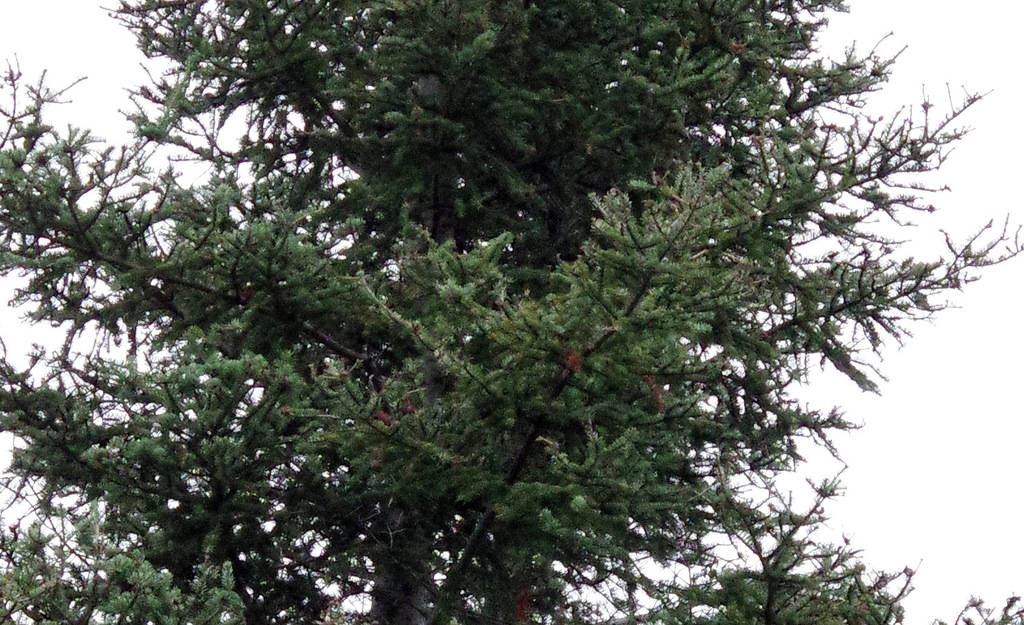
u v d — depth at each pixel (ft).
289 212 32.14
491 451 29.07
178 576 29.89
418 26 36.01
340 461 33.55
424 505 32.30
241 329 31.35
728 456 34.78
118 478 29.19
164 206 31.01
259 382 29.73
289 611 33.17
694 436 35.37
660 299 25.67
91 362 31.17
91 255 30.55
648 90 37.22
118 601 24.86
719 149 40.52
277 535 31.50
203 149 38.34
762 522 26.58
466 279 30.25
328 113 39.73
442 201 40.73
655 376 26.89
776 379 37.35
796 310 34.32
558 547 29.94
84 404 31.35
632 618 31.63
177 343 33.30
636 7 39.83
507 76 38.32
